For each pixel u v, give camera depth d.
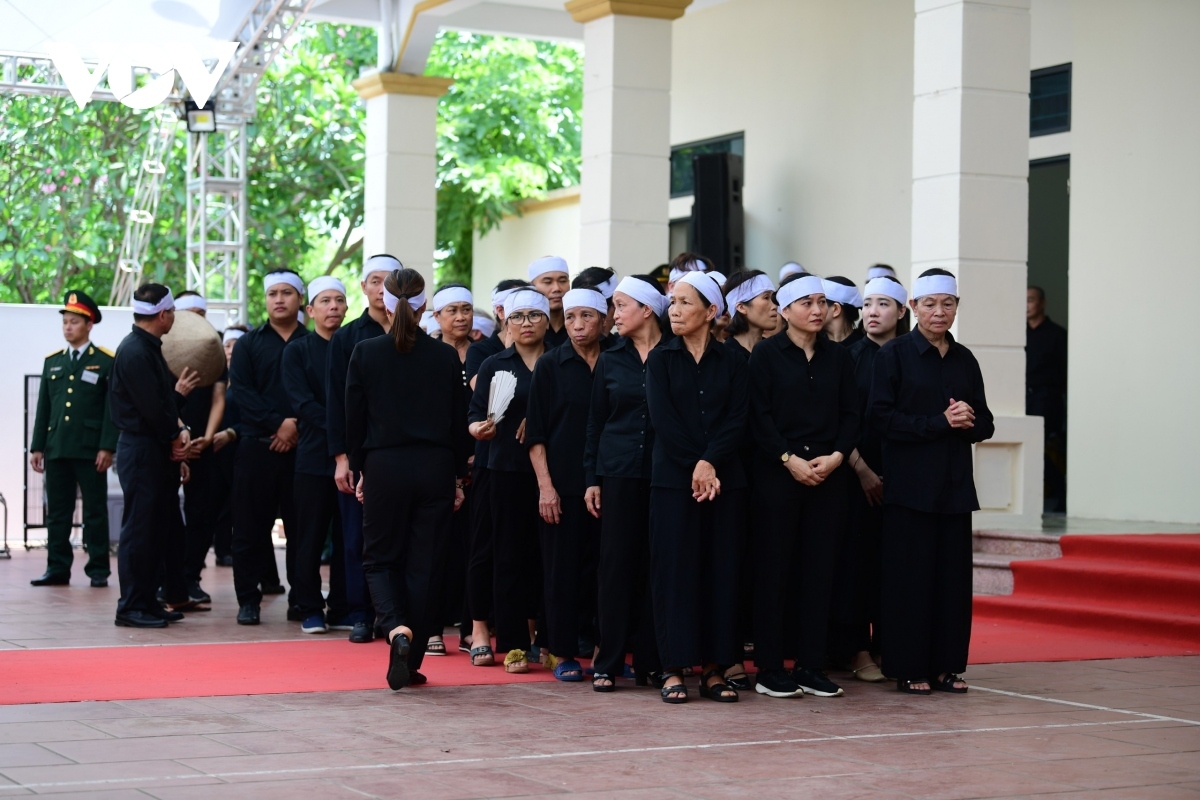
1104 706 6.49
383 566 6.77
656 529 6.50
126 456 8.88
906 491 6.75
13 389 15.01
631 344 6.82
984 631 9.00
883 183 14.41
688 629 6.45
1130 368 12.20
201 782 4.79
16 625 8.87
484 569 7.54
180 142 21.75
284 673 7.14
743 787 4.85
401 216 15.88
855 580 7.21
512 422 7.30
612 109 13.08
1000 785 4.94
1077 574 9.34
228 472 10.80
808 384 6.70
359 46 23.00
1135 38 12.23
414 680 6.86
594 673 6.79
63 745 5.34
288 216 22.81
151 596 8.98
